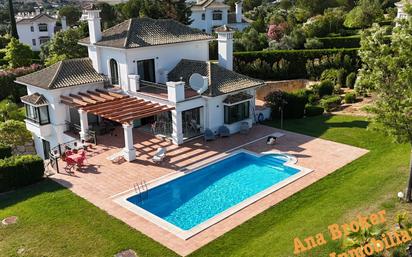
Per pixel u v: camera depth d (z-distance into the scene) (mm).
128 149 30734
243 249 19328
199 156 31547
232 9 128500
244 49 65062
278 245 19141
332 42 64688
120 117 31312
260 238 20125
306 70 58406
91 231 21609
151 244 20203
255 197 24562
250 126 38000
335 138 34188
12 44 67250
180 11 76188
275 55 59188
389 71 19734
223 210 24406
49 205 24656
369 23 73375
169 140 34594
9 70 60469
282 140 34562
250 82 38312
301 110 40594
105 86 39156
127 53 36625
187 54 41750
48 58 69688
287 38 65438
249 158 31734
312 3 97500
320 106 42969
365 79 20812
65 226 22234
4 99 57531
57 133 37312
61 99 36688
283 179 28203
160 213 24203
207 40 42188
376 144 32062
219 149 32938
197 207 24828
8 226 22516
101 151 33000
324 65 56719
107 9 99625
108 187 26781
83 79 38438
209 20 98438
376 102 20922
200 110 35688
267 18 91500
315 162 29516
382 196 22828
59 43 69812
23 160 27547
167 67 40250
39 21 103875
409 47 18859
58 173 29484
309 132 36281
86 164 30578
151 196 26156
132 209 23797
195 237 20688
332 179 26484
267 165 30438
